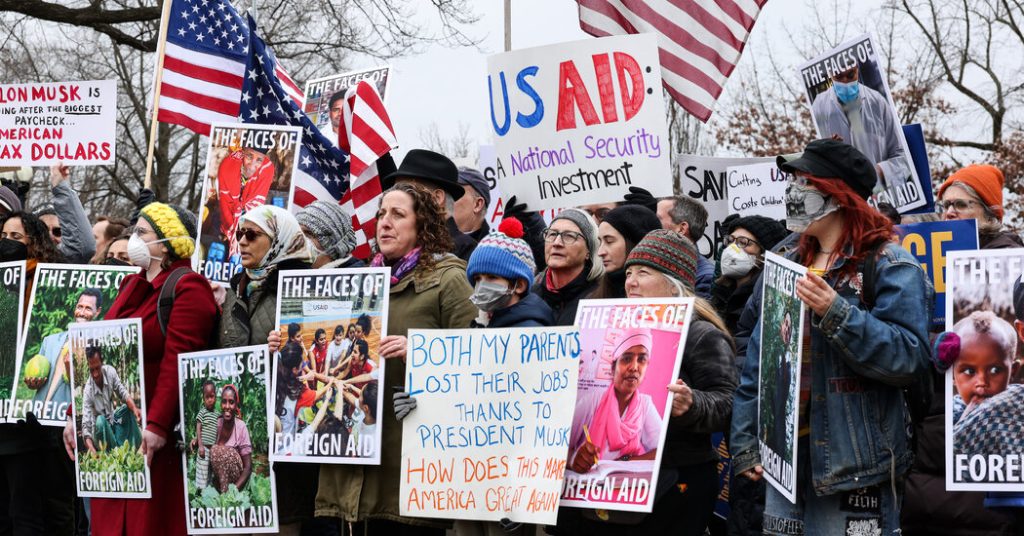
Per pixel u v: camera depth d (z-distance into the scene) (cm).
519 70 1070
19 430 1084
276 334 852
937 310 894
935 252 898
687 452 739
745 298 1021
